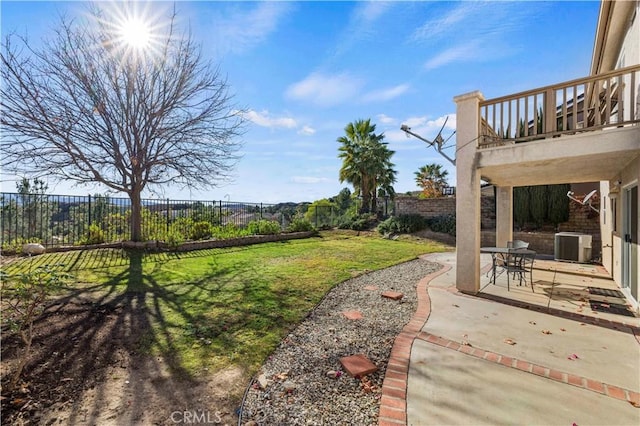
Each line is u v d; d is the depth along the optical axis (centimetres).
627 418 256
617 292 643
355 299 591
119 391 290
